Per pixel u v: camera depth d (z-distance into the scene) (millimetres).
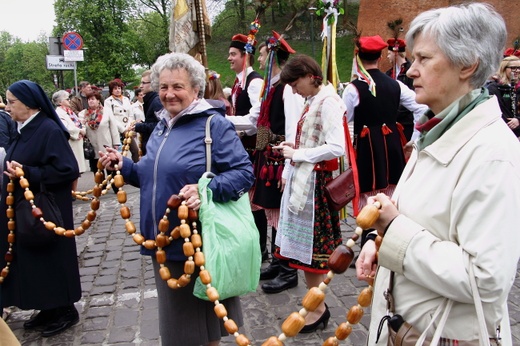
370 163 4117
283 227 3201
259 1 4441
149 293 4035
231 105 4844
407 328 1415
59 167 3229
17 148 3258
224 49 28516
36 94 3217
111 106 9039
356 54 4152
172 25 4434
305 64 3002
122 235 5707
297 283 3992
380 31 25484
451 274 1252
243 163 2428
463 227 1271
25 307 3279
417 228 1336
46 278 3268
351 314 1684
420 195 1384
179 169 2363
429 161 1396
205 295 2225
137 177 2676
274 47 3797
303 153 3014
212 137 2422
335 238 3229
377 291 1578
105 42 34219
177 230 2303
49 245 3256
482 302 1254
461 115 1354
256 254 2357
